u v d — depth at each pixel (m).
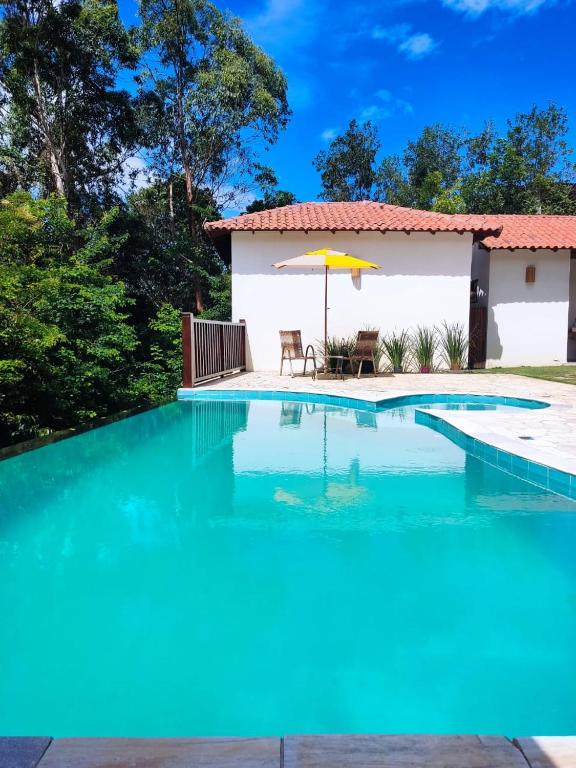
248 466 4.73
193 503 3.71
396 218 13.05
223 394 8.73
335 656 1.95
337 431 6.26
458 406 7.77
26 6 15.41
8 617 2.23
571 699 1.71
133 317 17.94
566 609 2.29
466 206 24.91
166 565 2.73
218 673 1.84
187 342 8.92
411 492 3.96
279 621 2.21
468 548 2.95
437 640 2.06
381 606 2.31
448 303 12.47
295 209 14.32
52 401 7.27
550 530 3.19
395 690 1.75
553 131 24.22
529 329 14.01
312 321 12.52
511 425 5.70
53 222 10.91
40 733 1.58
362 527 3.24
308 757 1.19
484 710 1.67
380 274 12.43
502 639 2.06
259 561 2.77
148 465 4.78
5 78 15.93
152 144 19.72
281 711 1.67
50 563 2.76
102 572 2.67
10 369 6.15
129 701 1.71
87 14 15.70
